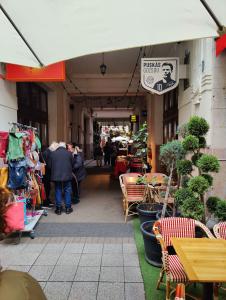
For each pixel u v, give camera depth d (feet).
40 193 18.61
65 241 14.11
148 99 39.32
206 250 7.88
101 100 52.54
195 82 17.56
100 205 22.02
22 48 7.24
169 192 13.12
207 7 5.56
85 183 33.50
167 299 8.46
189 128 11.03
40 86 28.76
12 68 17.65
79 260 11.94
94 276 10.63
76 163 22.45
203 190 10.17
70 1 5.87
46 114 31.68
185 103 20.40
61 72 17.83
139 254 12.51
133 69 32.71
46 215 18.94
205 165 10.19
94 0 5.83
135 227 16.30
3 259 12.05
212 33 5.99
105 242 13.94
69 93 40.70
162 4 5.77
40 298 3.27
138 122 55.57
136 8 5.94
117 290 9.71
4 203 3.65
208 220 12.46
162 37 6.47
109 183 33.42
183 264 7.04
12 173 14.08
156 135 33.73
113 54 27.12
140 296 9.37
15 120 19.80
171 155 12.05
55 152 19.12
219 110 15.03
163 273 9.60
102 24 6.36
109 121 100.42
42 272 10.94
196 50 17.28
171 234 10.16
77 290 9.73
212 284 7.79
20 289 3.14
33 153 16.69
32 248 13.21
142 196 18.56
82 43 6.86
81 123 59.52
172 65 19.13
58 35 6.70
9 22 6.54
